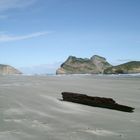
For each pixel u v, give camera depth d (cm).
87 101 1553
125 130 893
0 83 4178
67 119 1085
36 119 1058
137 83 4362
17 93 2180
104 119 1107
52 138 753
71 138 758
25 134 795
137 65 15050
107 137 785
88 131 860
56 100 1739
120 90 2784
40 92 2331
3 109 1298
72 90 2734
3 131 828
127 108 1348
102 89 2938
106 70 16475
